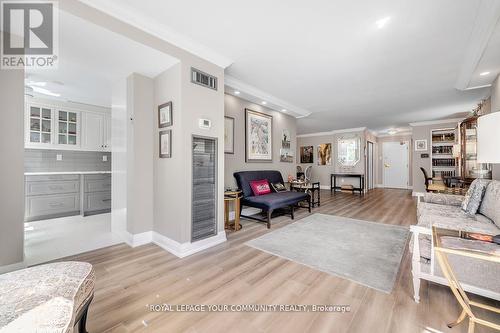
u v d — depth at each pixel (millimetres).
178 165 2500
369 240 2924
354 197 6691
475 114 4766
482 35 2291
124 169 2904
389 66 3119
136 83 2768
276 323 1412
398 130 8359
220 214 2893
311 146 9266
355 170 7996
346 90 4129
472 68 3049
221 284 1866
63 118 4074
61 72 2764
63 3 1684
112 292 1745
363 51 2709
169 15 2057
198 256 2436
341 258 2375
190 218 2539
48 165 4066
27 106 3709
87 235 3088
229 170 4094
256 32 2334
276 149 5297
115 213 3121
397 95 4375
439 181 5801
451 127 6441
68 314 901
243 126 4402
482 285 1500
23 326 803
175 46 2408
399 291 1770
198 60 2648
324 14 2041
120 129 3008
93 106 4418
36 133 3785
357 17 2084
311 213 4523
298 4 1910
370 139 8594
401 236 3082
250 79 3621
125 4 1908
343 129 8289
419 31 2289
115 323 1406
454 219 2324
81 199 4156
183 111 2488
